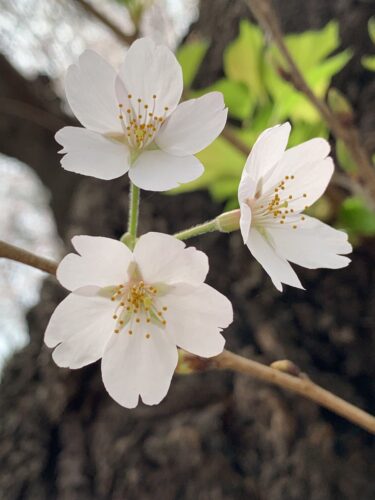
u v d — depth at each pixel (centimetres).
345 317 22
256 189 12
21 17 47
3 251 10
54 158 38
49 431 25
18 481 24
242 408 22
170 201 26
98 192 29
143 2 21
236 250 24
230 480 22
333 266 12
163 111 11
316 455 21
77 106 11
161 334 11
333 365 22
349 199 19
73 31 48
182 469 22
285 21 27
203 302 10
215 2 31
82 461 24
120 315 11
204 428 22
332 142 22
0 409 26
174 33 49
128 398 11
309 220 13
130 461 23
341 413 10
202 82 30
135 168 11
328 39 20
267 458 21
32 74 41
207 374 23
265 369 11
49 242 75
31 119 37
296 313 23
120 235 28
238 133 21
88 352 11
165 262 10
